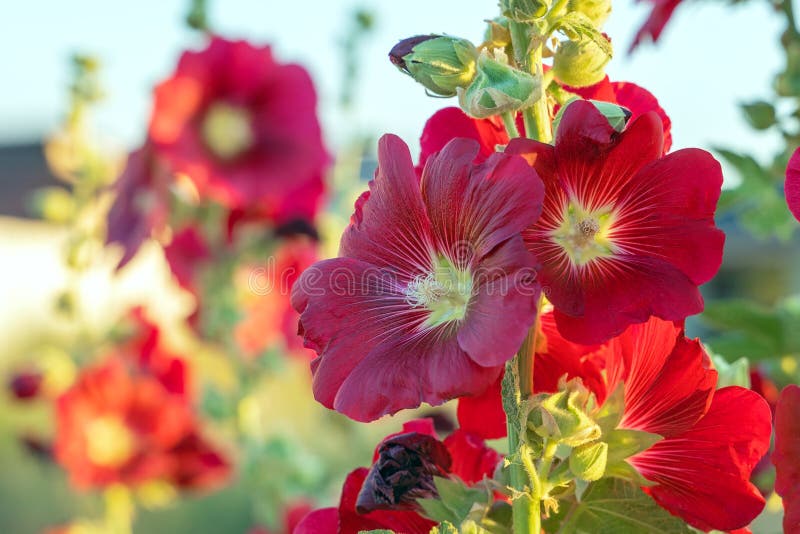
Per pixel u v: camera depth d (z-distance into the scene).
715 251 0.63
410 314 0.65
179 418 1.45
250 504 2.75
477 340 0.60
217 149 1.39
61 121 1.46
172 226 1.34
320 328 0.65
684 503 0.67
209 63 1.38
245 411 1.39
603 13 0.66
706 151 0.63
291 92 1.42
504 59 0.65
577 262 0.64
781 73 0.97
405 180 0.65
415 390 0.61
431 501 0.67
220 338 1.39
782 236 1.00
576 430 0.62
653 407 0.66
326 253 1.50
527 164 0.61
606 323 0.62
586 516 0.66
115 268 1.33
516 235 0.60
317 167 1.40
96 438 1.42
